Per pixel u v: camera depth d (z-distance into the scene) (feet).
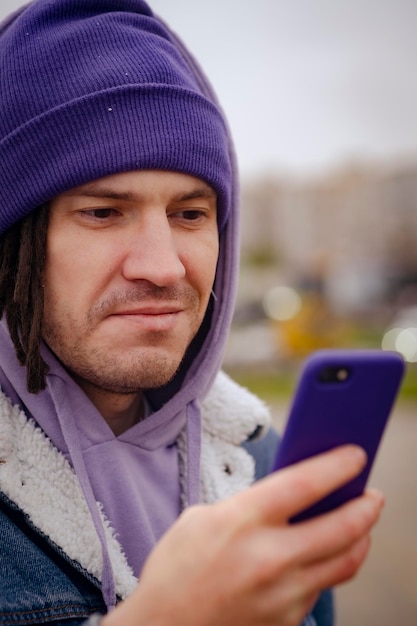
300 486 2.10
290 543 2.08
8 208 3.39
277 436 5.03
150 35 3.75
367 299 99.91
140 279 3.34
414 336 59.41
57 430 3.46
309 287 111.65
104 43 3.53
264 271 167.02
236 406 4.37
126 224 3.41
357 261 166.61
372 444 2.41
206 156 3.56
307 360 2.32
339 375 2.35
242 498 2.14
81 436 3.55
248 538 2.08
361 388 2.36
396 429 28.32
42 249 3.37
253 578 2.04
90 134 3.30
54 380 3.47
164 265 3.32
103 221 3.37
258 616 2.07
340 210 209.87
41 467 3.35
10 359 3.48
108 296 3.33
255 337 57.52
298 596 2.10
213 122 3.68
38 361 3.29
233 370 52.39
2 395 3.43
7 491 3.23
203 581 2.08
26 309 3.34
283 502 2.09
